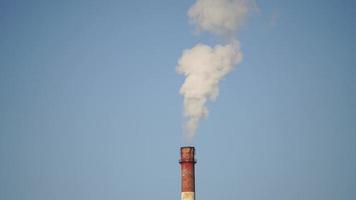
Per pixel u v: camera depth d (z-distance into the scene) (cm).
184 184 8069
